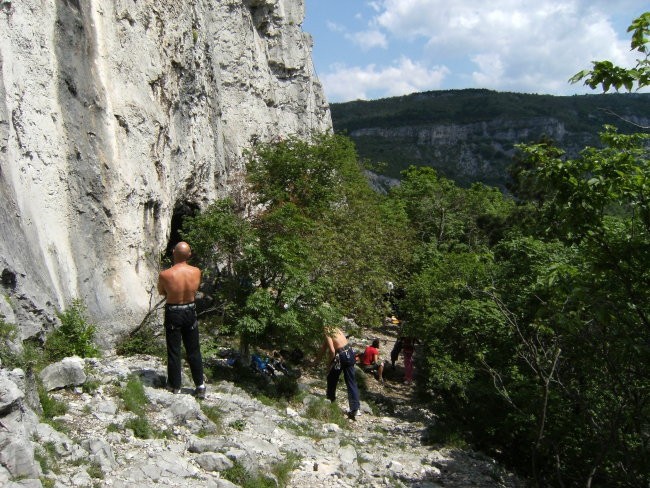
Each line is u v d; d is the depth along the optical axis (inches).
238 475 222.4
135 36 477.7
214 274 447.8
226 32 895.7
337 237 601.3
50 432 200.7
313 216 695.1
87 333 324.5
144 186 460.1
